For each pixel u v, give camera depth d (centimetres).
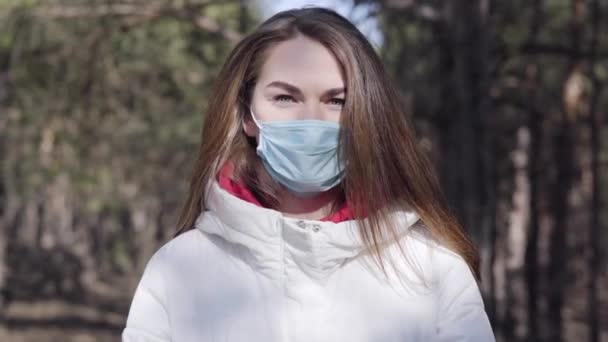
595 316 1941
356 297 298
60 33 1451
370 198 298
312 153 300
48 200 4519
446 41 1346
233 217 299
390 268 299
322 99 305
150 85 1555
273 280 300
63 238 5012
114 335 2800
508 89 1669
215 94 321
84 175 1734
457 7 1327
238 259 307
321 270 297
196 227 318
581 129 1980
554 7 1614
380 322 295
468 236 315
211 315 303
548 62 1688
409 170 305
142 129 1759
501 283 2039
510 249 2609
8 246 4412
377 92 303
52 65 1480
